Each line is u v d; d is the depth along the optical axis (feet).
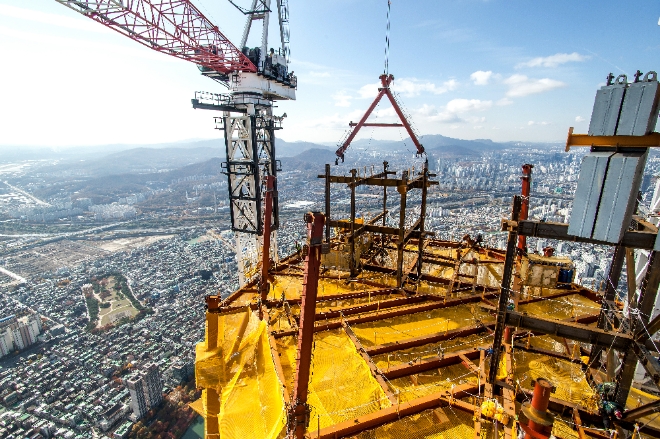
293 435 19.65
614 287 28.30
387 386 24.72
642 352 18.81
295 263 54.13
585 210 18.40
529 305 38.52
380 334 33.76
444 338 31.86
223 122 84.43
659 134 16.17
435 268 55.47
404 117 90.33
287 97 97.04
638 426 19.83
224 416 25.61
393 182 41.63
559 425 21.81
